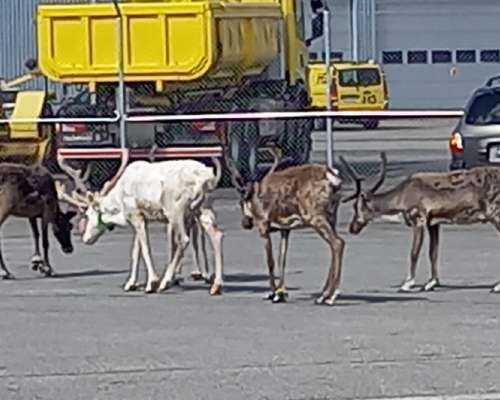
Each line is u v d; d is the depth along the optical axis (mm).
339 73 44781
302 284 15547
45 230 16469
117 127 23844
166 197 14930
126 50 24328
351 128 43281
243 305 14156
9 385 10570
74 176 16797
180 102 24812
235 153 24938
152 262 16297
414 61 50031
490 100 22828
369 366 11070
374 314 13500
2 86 30219
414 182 14898
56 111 26859
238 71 25578
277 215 14117
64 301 14523
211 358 11453
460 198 14758
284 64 27391
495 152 22469
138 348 11914
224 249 18531
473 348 11734
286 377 10711
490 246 18672
